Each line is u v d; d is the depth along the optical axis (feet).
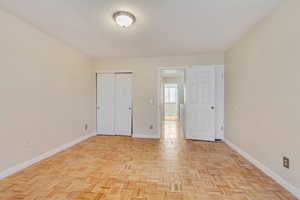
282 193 5.69
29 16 7.18
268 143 6.98
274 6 6.27
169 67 13.61
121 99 14.67
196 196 5.55
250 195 5.60
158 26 8.05
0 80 6.63
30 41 8.02
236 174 7.13
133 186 6.14
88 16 7.15
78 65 12.26
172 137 14.03
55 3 6.20
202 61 13.06
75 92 11.90
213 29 8.36
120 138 13.61
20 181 6.42
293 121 5.58
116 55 13.42
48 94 9.26
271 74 6.75
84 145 11.50
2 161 6.70
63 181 6.45
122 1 6.04
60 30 8.59
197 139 13.16
